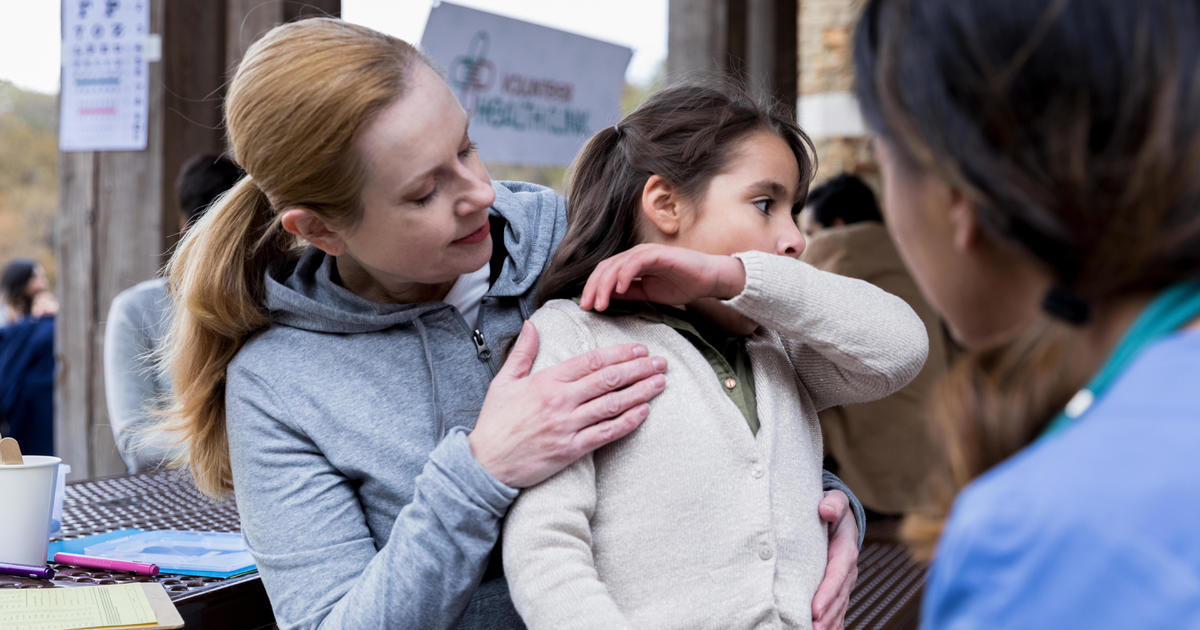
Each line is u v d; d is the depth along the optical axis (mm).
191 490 1940
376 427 1139
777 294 1107
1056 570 491
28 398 4016
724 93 1268
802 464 1180
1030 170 537
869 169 5730
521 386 1063
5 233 10219
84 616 1160
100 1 2947
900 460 2941
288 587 1096
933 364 2975
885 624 1930
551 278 1233
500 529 1070
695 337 1188
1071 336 580
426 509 1019
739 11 3723
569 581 989
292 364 1156
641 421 1083
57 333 3084
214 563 1397
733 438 1111
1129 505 485
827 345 1146
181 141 2967
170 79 2928
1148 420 507
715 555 1072
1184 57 503
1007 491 529
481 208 1085
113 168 2986
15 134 10234
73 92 3000
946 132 562
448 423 1163
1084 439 523
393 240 1070
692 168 1192
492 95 3170
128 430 1408
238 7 2963
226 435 1264
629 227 1243
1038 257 562
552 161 3467
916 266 666
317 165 1027
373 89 1021
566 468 1050
